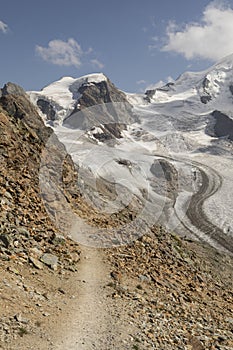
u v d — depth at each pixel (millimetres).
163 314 14664
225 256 35750
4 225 15891
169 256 23250
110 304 13922
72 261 16672
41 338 10352
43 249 16297
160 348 11734
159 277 19109
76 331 11297
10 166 20734
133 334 12031
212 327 15297
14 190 19078
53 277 14602
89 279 15711
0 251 14188
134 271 18500
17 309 11250
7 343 9562
